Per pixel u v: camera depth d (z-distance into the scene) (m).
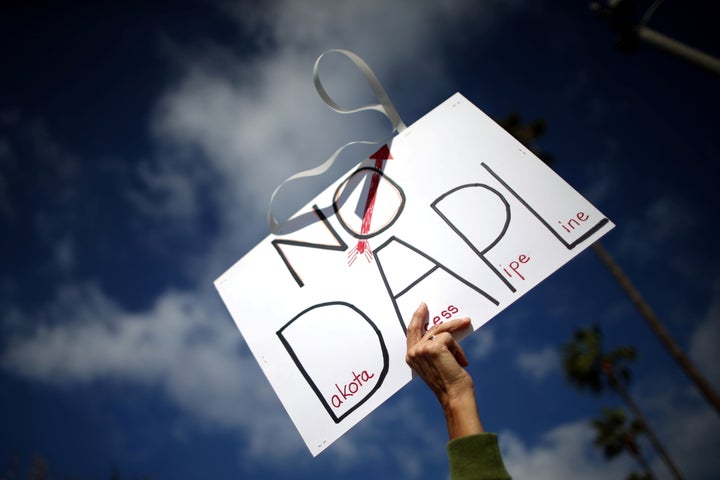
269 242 1.48
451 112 1.45
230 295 1.46
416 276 1.30
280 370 1.33
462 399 1.01
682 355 15.06
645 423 20.42
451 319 1.22
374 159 1.47
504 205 1.30
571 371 21.75
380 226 1.39
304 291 1.39
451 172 1.38
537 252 1.23
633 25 4.37
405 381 1.21
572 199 1.26
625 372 21.44
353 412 1.23
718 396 14.20
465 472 0.89
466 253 1.28
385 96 1.47
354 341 1.30
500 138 1.38
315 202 1.49
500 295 1.21
